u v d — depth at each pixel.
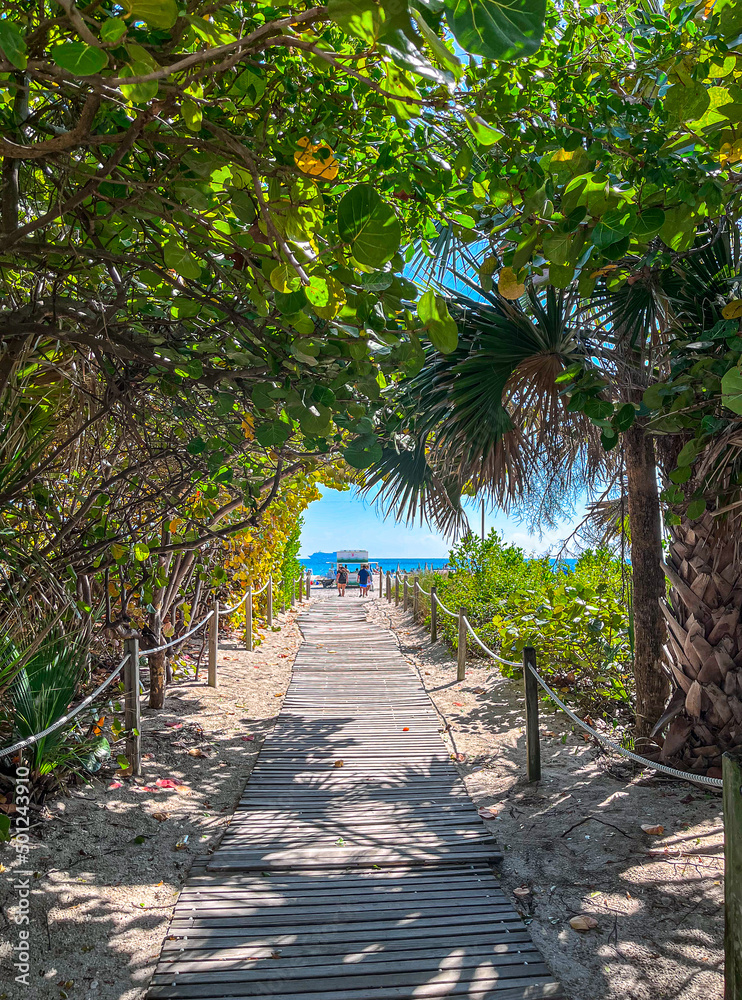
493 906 3.81
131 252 2.98
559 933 3.54
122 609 5.99
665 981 3.13
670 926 3.52
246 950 3.38
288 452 4.02
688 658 5.05
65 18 1.75
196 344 3.20
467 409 4.77
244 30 2.14
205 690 8.27
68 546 4.84
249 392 3.31
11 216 2.74
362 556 31.98
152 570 6.02
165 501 4.94
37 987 3.03
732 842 2.82
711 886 3.79
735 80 2.24
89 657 5.21
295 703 8.20
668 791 4.97
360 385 2.52
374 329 2.16
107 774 5.30
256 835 4.71
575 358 4.55
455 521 6.50
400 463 6.04
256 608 13.27
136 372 3.70
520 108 2.44
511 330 4.54
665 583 5.52
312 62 2.06
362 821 4.97
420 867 4.31
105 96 1.84
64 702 4.52
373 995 3.06
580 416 5.18
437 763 6.23
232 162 2.18
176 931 3.53
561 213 2.20
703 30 2.46
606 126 2.58
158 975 3.18
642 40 2.92
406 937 3.51
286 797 5.43
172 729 6.69
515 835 4.72
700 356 3.66
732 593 4.88
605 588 7.69
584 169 2.10
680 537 5.07
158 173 2.41
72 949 3.30
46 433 4.43
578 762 5.80
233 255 2.63
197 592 8.50
